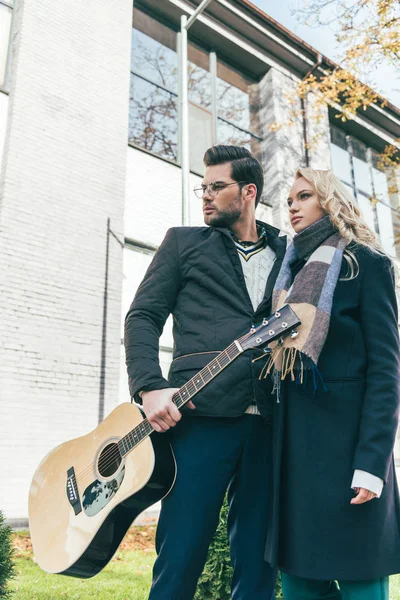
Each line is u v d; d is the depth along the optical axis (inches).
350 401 62.5
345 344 64.6
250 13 390.0
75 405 250.2
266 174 394.0
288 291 69.4
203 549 67.8
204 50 390.3
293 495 62.9
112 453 81.8
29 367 239.5
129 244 298.5
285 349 63.9
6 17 284.0
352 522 58.8
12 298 240.5
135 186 308.0
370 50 325.1
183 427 72.3
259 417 73.2
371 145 503.5
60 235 263.1
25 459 230.1
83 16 304.8
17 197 251.9
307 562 59.6
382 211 487.5
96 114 294.8
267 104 409.4
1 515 106.2
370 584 59.1
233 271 77.3
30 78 271.6
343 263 67.2
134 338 74.3
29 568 155.3
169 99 351.9
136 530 232.7
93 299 268.1
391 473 61.9
